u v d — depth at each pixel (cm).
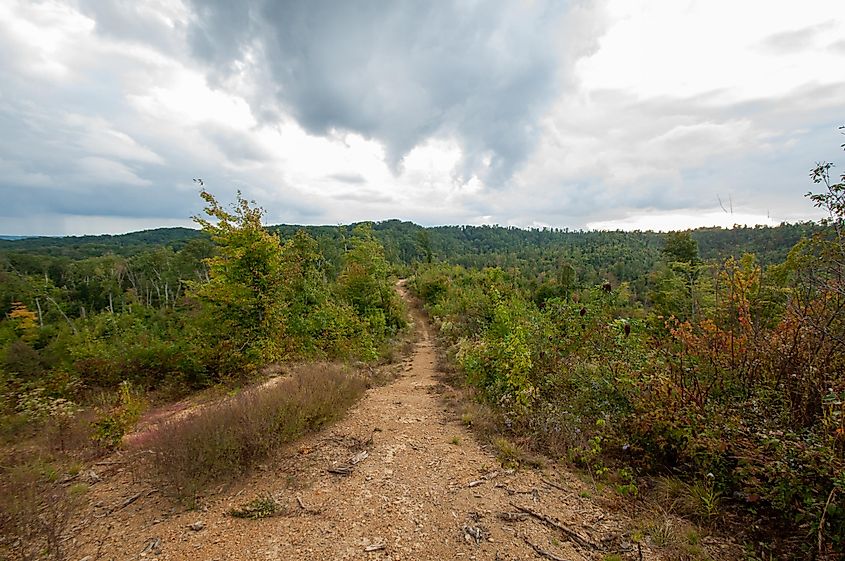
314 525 343
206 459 427
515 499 382
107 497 405
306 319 1312
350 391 746
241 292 1140
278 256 1234
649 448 428
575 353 665
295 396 594
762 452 333
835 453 290
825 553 267
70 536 335
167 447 434
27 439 624
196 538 327
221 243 1163
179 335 1235
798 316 409
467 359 859
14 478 401
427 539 322
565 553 302
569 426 503
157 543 321
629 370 526
